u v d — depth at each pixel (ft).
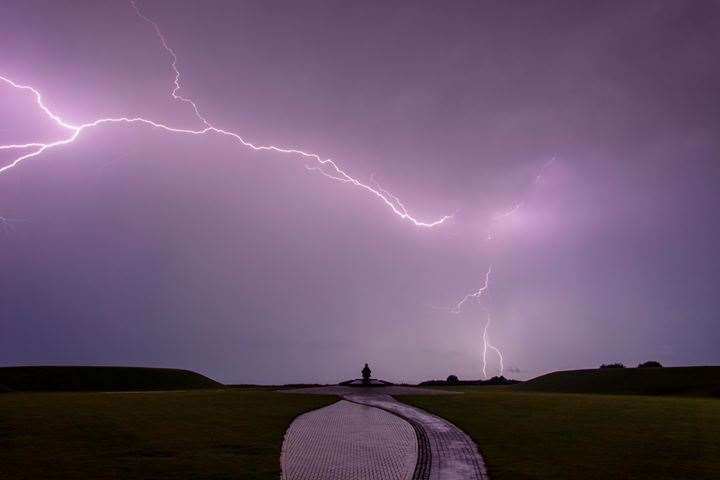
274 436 66.59
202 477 47.80
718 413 86.38
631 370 171.63
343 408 97.30
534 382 182.80
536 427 74.08
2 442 59.52
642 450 59.00
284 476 49.08
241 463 52.85
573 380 172.04
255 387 176.55
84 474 48.11
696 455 56.59
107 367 171.73
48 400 94.48
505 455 57.36
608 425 75.10
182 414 81.35
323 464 53.78
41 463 51.60
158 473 48.70
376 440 65.77
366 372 160.35
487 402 106.32
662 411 89.30
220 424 73.87
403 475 50.06
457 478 49.01
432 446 62.28
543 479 48.03
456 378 206.18
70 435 63.41
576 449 59.82
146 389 160.15
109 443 59.98
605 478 48.29
